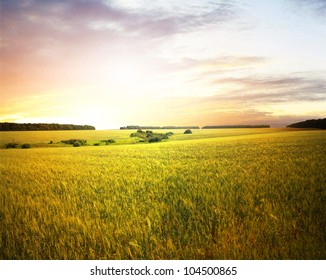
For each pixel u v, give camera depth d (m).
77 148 31.34
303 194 6.97
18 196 7.98
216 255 4.44
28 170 13.60
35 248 4.75
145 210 6.12
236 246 4.45
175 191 7.58
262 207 6.11
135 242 4.68
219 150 19.78
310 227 4.92
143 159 16.34
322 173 9.48
